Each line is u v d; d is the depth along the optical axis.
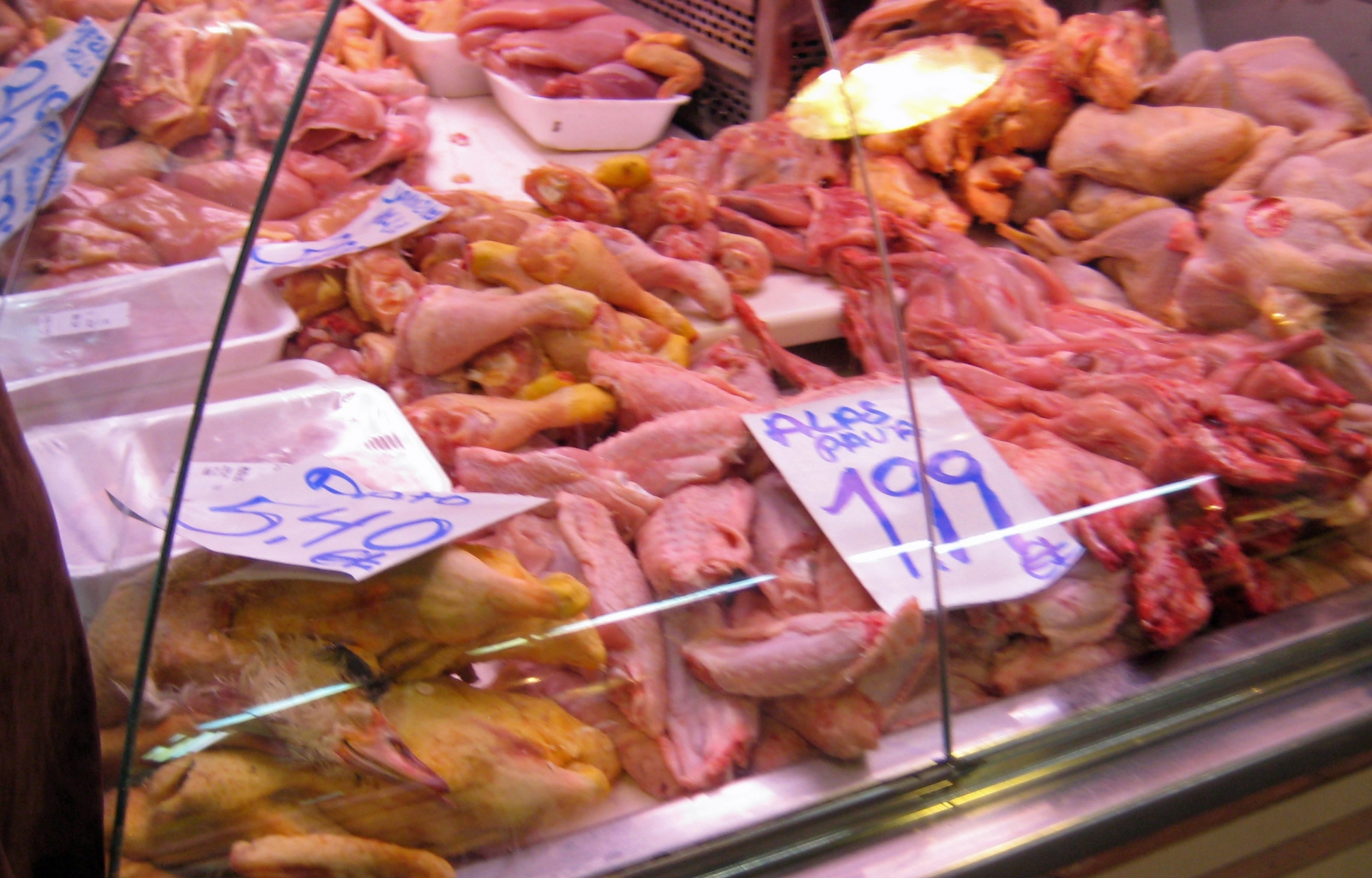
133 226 1.55
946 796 1.13
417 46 2.32
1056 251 2.03
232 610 0.96
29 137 1.64
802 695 1.08
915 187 2.03
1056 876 1.16
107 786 0.96
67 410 1.34
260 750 0.92
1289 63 1.98
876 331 1.72
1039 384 1.58
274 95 1.74
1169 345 1.70
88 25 1.82
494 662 1.02
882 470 1.28
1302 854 1.37
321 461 1.24
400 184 1.79
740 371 1.59
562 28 2.41
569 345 1.53
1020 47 2.11
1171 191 1.95
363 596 0.98
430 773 0.92
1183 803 1.17
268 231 1.62
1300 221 1.69
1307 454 1.45
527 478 1.26
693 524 1.20
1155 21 2.11
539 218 1.74
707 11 2.29
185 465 1.00
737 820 1.04
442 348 1.49
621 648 1.07
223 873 0.90
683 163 2.08
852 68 2.02
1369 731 1.29
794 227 1.94
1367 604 1.40
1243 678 1.30
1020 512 1.29
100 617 0.99
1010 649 1.23
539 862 0.99
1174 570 1.31
